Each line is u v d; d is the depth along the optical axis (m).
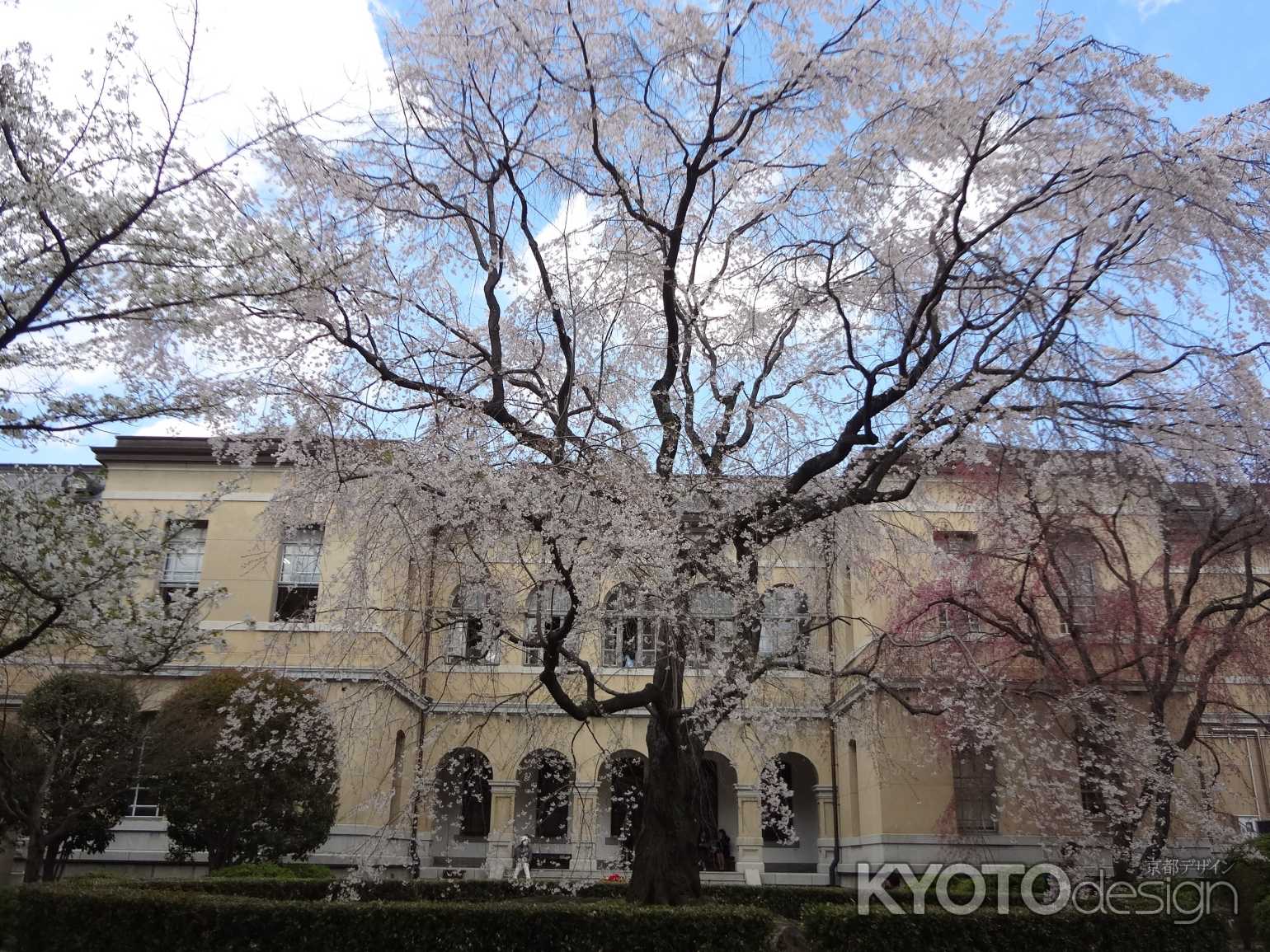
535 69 11.23
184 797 15.48
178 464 20.59
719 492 11.45
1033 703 16.69
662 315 13.34
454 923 10.30
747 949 10.16
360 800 17.83
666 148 12.20
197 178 9.50
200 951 10.41
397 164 11.79
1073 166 10.46
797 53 10.63
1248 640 15.11
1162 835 13.00
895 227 11.40
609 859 20.09
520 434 10.83
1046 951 10.66
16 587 10.86
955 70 10.26
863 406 11.91
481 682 20.33
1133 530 16.84
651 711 12.31
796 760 23.91
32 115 9.09
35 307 9.14
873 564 15.42
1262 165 9.82
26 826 13.13
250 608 19.27
